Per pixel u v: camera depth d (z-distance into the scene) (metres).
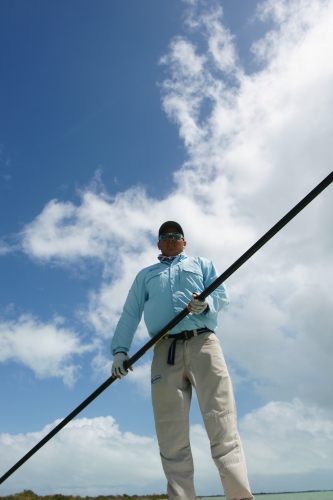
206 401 2.61
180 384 2.73
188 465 2.55
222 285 3.08
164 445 2.62
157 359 2.83
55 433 3.25
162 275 3.08
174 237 3.30
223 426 2.52
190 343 2.77
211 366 2.68
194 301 2.68
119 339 3.16
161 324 2.95
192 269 3.07
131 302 3.23
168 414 2.65
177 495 2.43
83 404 3.16
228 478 2.38
